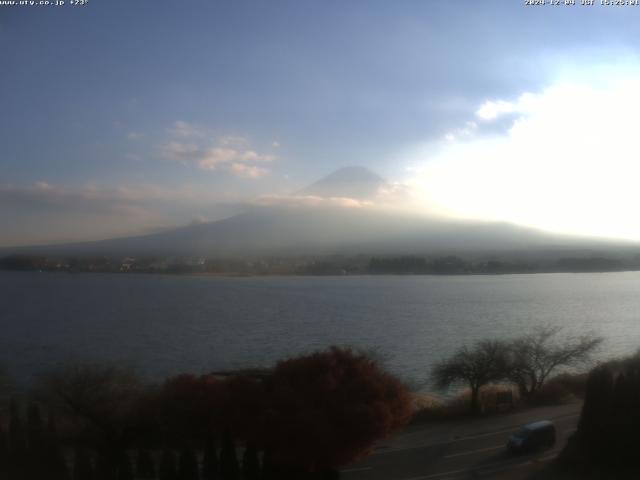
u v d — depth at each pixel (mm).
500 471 22312
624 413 21781
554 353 39406
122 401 27328
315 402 21453
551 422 27297
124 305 116250
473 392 33188
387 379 23500
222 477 19484
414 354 55156
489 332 69938
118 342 69500
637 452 21547
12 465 19656
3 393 36906
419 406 32469
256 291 146750
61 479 19688
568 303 104500
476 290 136375
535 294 123938
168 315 98625
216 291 147000
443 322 81812
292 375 22672
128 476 19781
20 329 83375
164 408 23953
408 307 103688
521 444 24359
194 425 23094
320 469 20953
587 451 22000
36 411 20781
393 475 22109
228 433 19688
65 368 40219
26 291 153375
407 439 27016
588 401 22250
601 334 65312
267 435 20500
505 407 33438
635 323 76562
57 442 21750
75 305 118312
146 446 25094
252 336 72438
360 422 20875
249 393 22641
